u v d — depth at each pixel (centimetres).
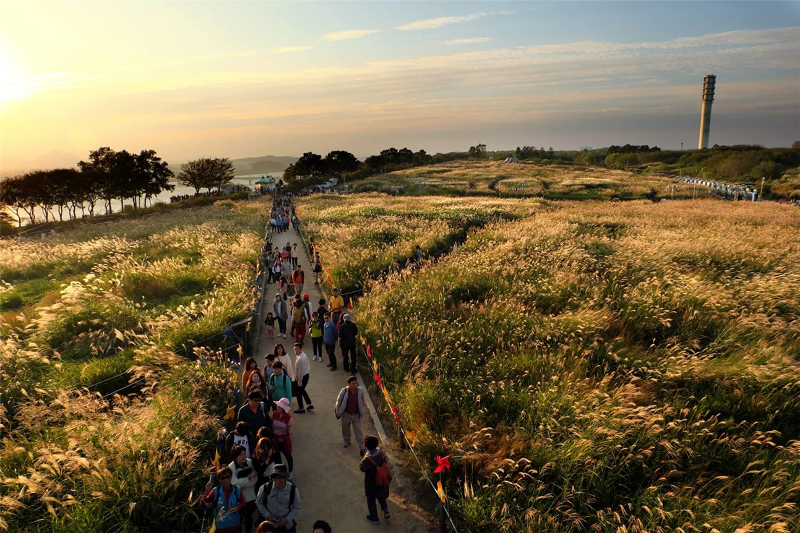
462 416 881
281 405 779
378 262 2077
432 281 1656
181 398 905
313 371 1204
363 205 4747
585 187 6975
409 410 917
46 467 644
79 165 5778
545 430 806
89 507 620
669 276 1577
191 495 650
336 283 1844
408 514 709
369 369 1200
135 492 647
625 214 3791
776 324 1112
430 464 792
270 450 670
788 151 10362
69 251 2520
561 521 652
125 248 2555
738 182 8406
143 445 730
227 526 595
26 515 636
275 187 8494
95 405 822
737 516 612
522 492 692
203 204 6222
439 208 4262
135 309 1479
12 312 1544
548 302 1462
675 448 737
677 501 652
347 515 705
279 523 589
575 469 720
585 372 992
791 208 4419
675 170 11125
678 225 2991
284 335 1456
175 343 1196
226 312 1385
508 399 908
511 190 6675
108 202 6034
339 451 866
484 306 1438
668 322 1211
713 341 1112
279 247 2925
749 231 2552
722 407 853
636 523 615
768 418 813
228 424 889
